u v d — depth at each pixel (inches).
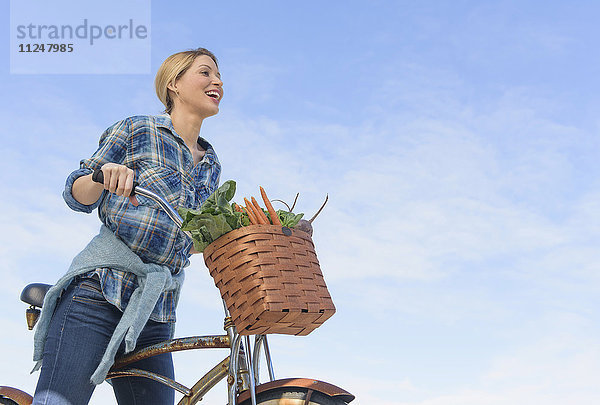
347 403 76.4
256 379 78.3
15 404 92.0
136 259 85.5
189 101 93.4
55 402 80.7
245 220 71.4
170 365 91.4
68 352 82.2
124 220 85.9
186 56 94.8
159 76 95.3
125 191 74.5
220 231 70.7
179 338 81.7
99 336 83.7
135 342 81.7
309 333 74.1
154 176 87.7
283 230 71.0
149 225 86.0
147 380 89.8
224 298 71.6
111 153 87.7
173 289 91.3
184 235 88.2
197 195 92.3
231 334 74.7
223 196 72.8
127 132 89.0
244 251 69.1
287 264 69.1
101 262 84.5
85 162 86.3
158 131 90.7
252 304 67.6
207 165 95.0
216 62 97.3
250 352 75.2
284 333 73.6
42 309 85.0
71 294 84.6
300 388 76.2
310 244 73.8
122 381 91.0
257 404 76.0
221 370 77.3
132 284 85.5
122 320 82.5
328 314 70.9
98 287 84.5
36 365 86.9
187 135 94.6
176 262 89.6
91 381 82.2
